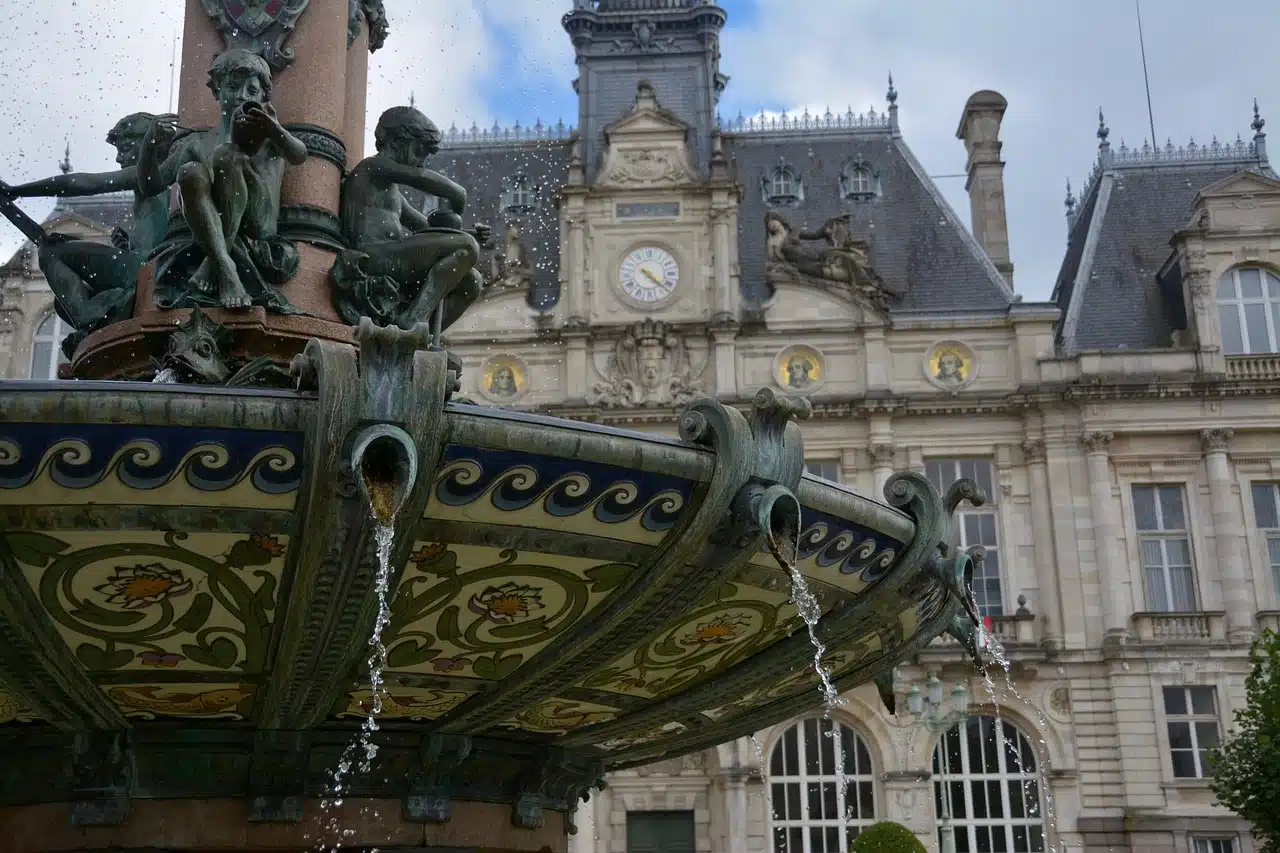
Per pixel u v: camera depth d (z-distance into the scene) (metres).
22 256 39.25
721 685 10.57
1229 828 38.19
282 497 7.23
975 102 50.53
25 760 9.53
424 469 7.23
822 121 49.03
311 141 10.30
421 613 8.48
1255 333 42.47
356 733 10.00
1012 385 42.09
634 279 43.06
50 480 6.96
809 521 8.59
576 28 48.38
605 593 8.59
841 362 42.38
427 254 9.82
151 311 9.32
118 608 8.02
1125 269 45.53
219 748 9.68
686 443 7.84
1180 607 40.56
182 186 8.97
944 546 9.58
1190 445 41.41
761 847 38.69
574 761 12.01
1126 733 39.22
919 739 39.12
